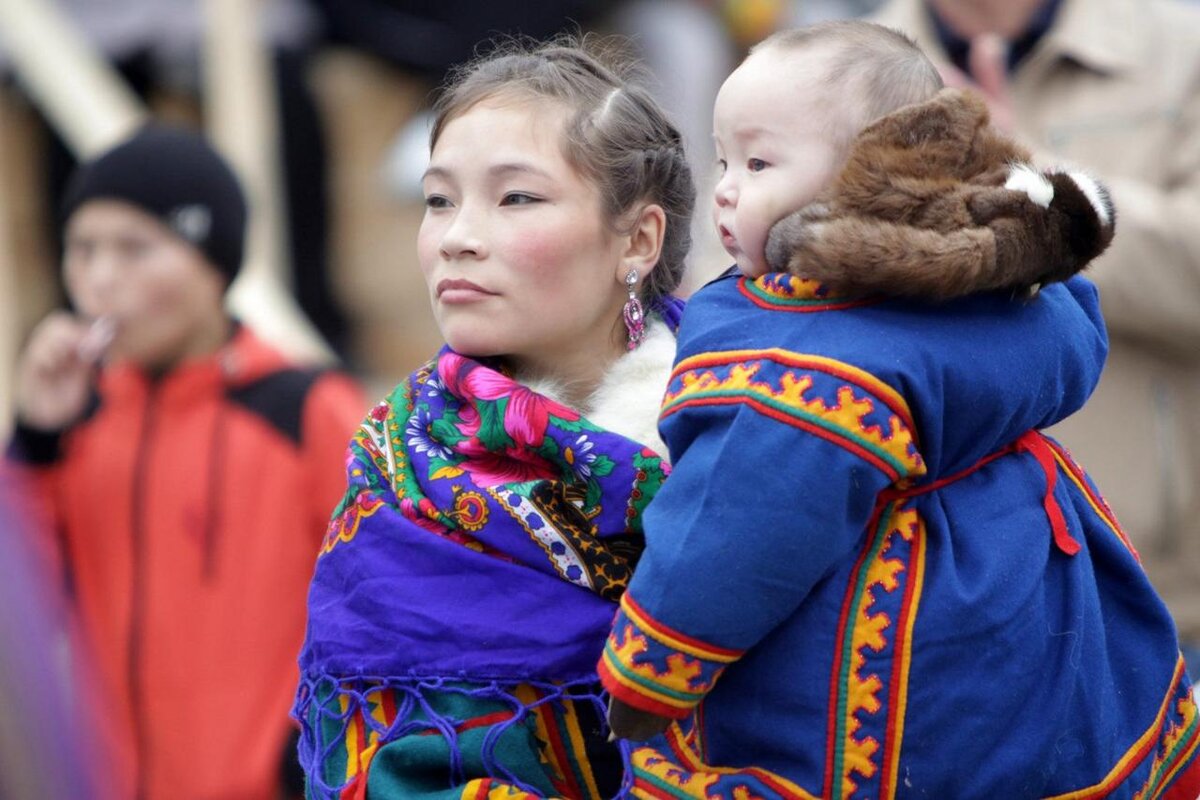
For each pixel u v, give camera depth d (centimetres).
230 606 1184
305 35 2044
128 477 1208
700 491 630
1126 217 1091
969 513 663
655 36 2098
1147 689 702
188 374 1222
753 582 620
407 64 2058
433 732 683
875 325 640
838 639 643
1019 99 1152
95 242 1241
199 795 1164
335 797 688
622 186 726
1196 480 1119
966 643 642
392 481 721
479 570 693
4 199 1870
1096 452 1120
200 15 1973
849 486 622
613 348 745
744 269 689
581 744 695
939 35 1178
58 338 1220
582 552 693
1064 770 662
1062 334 686
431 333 2153
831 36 680
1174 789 708
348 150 2100
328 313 2077
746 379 636
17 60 1805
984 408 651
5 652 485
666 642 625
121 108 1823
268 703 1179
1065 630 668
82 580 1207
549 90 726
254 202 1587
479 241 711
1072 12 1149
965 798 640
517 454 711
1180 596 1120
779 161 670
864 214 635
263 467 1203
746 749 656
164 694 1177
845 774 638
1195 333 1099
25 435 1213
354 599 704
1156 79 1138
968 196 634
